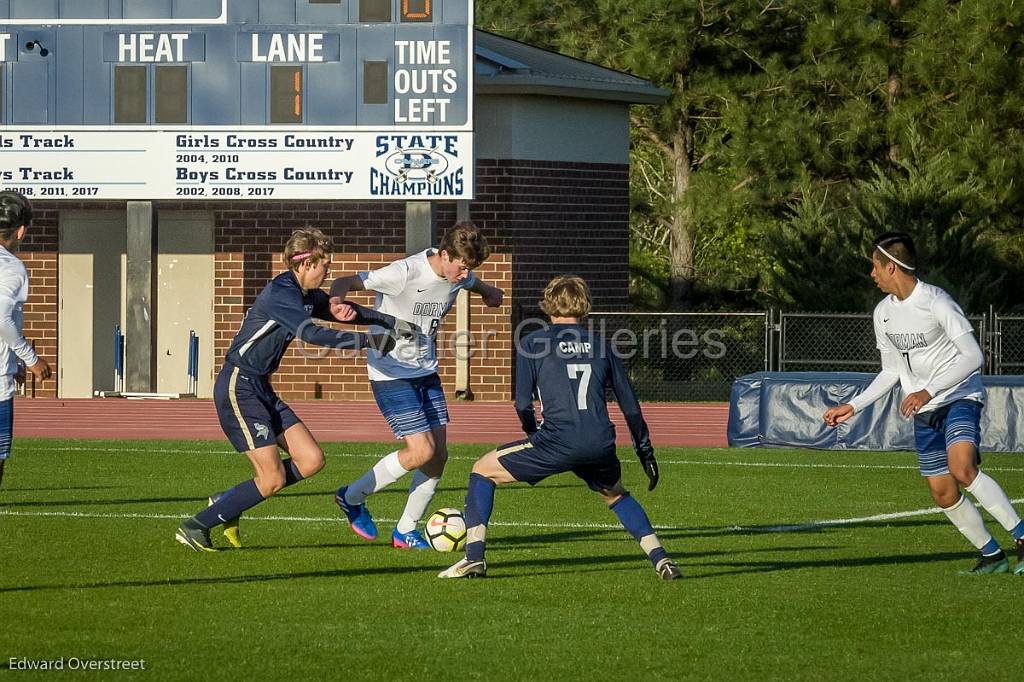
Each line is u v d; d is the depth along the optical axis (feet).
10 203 95.61
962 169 358.84
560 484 166.20
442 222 304.71
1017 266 369.91
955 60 373.61
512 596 95.96
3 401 97.35
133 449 204.44
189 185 278.67
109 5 278.26
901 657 79.30
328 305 111.75
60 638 82.58
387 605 92.58
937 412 103.50
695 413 277.44
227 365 111.45
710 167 447.01
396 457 114.42
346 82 274.57
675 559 112.47
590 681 73.92
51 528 127.03
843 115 380.37
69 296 316.19
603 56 429.79
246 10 276.00
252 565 107.86
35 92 279.08
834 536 125.80
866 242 321.11
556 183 311.06
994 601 94.79
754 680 74.28
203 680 73.56
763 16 398.21
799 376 216.54
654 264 492.95
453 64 273.13
